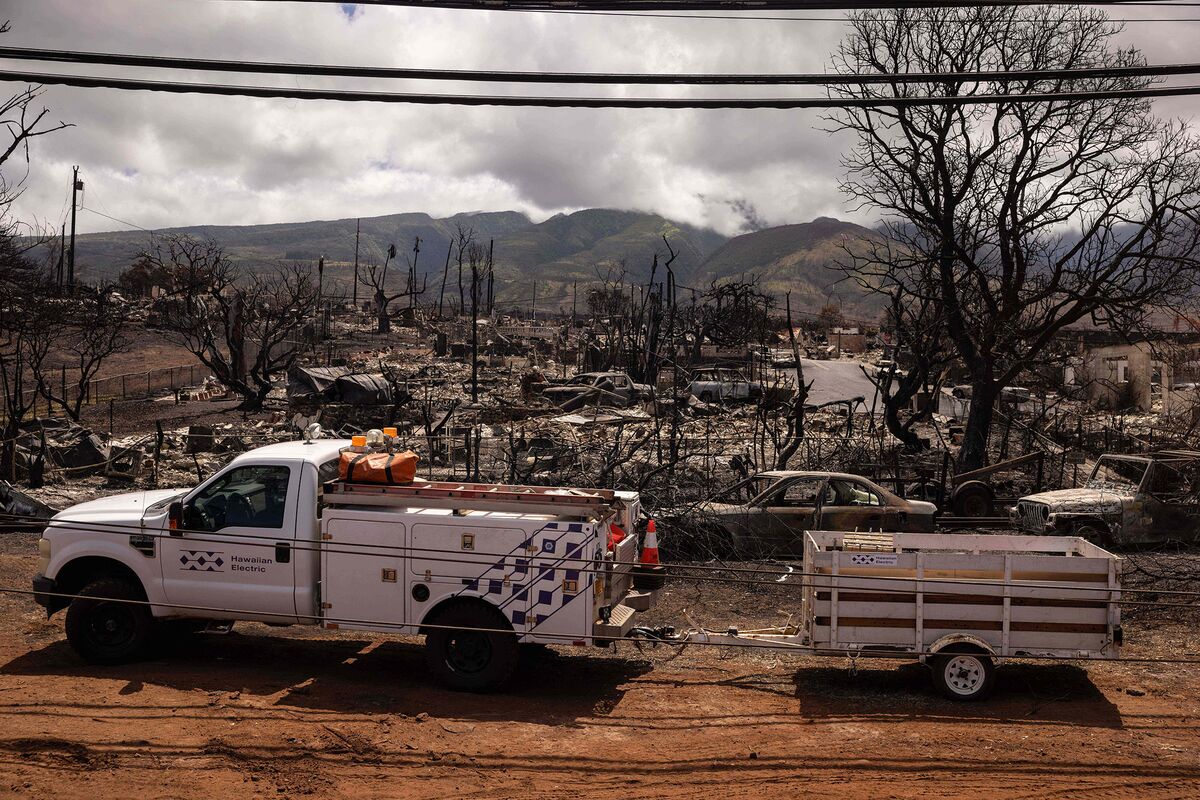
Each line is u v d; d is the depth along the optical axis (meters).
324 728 8.82
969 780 7.83
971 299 27.83
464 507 9.97
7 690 9.68
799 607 13.28
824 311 114.12
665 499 16.98
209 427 30.67
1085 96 7.66
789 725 9.14
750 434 32.31
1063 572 9.68
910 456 27.47
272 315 57.81
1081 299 25.09
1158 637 12.08
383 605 9.98
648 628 11.24
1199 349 43.81
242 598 10.34
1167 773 7.97
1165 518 16.75
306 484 10.29
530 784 7.75
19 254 38.50
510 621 9.74
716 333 68.62
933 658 9.91
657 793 7.59
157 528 10.52
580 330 101.81
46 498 21.88
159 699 9.50
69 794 7.36
